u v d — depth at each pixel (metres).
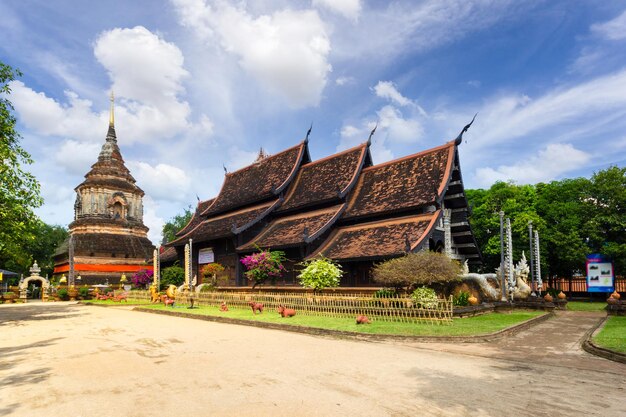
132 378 8.96
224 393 7.79
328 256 25.08
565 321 20.75
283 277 28.62
